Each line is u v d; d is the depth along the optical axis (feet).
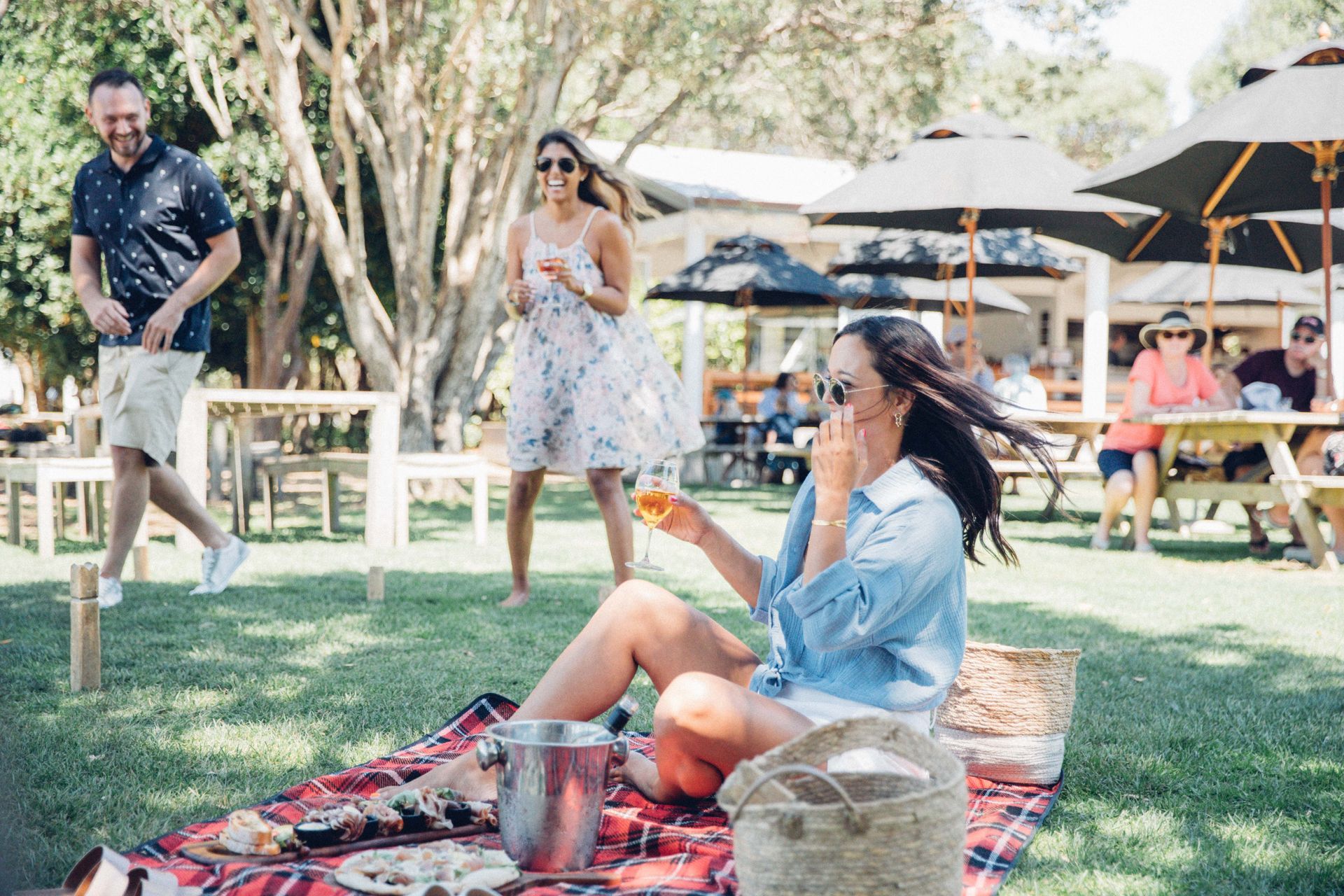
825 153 46.37
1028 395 34.22
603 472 16.57
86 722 10.68
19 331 43.65
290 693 12.01
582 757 7.13
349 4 31.99
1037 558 25.62
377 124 41.47
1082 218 33.68
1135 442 27.27
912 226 35.47
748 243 47.29
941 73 43.32
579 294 16.08
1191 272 48.44
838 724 6.13
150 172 16.69
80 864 6.26
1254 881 7.49
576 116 38.42
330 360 58.54
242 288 45.06
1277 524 28.55
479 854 7.14
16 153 39.70
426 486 39.63
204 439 23.86
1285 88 23.97
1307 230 33.09
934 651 7.68
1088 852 8.00
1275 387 26.76
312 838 7.26
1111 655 14.90
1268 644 15.80
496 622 16.20
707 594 19.43
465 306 38.88
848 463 7.26
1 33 39.70
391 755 9.48
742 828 5.55
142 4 39.37
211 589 18.34
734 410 53.31
